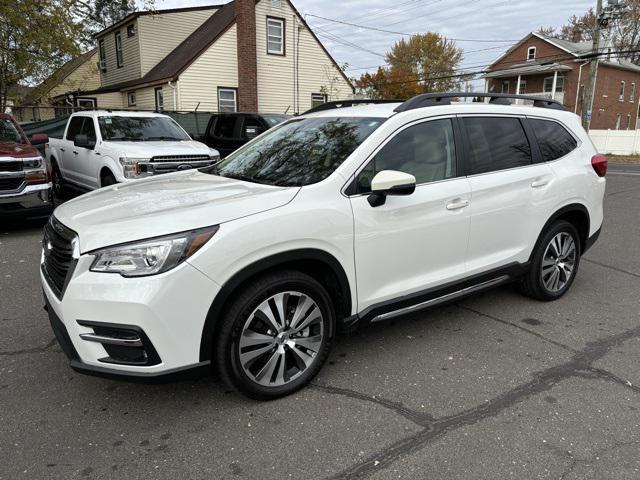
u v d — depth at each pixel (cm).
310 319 309
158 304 250
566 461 253
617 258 634
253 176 359
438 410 297
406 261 346
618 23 4462
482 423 285
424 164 358
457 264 380
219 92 2103
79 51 1428
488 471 246
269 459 254
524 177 414
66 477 240
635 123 4734
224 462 252
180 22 2411
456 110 386
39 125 1462
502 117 418
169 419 286
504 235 408
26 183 714
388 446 265
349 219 311
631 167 2155
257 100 2089
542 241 443
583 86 3978
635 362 357
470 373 340
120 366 258
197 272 258
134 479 239
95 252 256
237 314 278
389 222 330
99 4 3484
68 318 261
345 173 319
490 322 425
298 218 290
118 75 2555
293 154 361
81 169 929
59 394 311
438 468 248
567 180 446
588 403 305
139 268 251
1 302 461
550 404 304
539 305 465
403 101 416
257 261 276
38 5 1309
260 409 297
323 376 335
